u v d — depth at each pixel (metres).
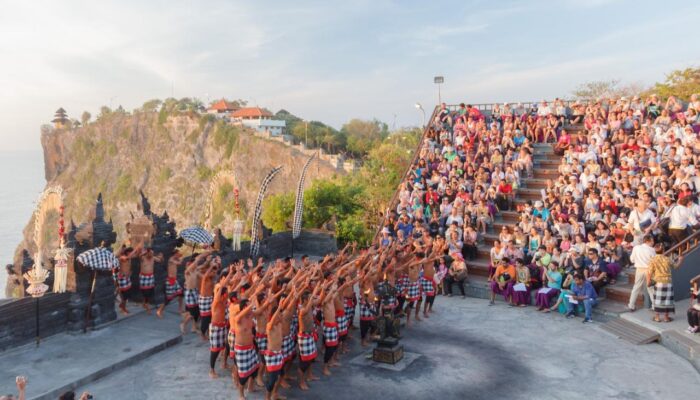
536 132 26.62
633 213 17.47
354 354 13.30
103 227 15.03
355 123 121.88
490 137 26.30
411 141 59.56
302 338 11.04
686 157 18.91
